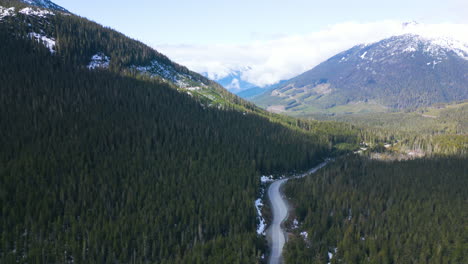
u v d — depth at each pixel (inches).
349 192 4972.9
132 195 4069.9
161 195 4256.9
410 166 6683.1
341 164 7194.9
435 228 3937.0
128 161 4869.6
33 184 3892.7
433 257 3390.7
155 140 5718.5
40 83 6309.1
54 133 4965.6
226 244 3479.3
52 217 3595.0
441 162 6899.6
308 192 5182.1
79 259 3083.2
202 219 3969.0
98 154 4837.6
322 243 3698.3
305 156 7431.1
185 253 3358.8
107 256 3203.7
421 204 4645.7
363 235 3924.7
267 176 6338.6
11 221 3366.1
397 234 3779.5
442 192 5027.1
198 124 7091.5
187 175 4901.6
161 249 3336.6
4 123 4825.3
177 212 3934.5
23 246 3149.6
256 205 4741.6
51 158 4352.9
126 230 3508.9
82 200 3863.2
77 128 5251.0
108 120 5836.6
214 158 5664.4
